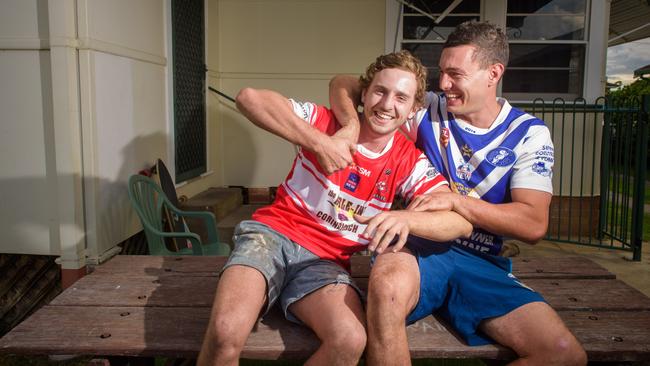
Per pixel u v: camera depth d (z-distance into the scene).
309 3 5.67
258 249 1.85
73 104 3.07
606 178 5.48
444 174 2.12
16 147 3.20
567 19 5.57
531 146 2.00
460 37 1.98
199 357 1.63
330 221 1.99
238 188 5.72
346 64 5.74
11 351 1.76
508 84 5.70
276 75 5.78
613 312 2.06
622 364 1.88
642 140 4.73
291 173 2.07
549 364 1.70
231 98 5.62
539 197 1.95
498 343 1.83
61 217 3.10
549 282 2.34
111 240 3.42
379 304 1.63
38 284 3.44
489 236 2.08
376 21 5.67
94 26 3.17
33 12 3.07
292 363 2.92
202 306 2.06
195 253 3.06
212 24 5.52
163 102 4.33
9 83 3.15
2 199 3.25
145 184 3.39
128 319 1.95
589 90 5.59
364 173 1.97
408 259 1.83
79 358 3.01
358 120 1.98
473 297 1.86
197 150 5.22
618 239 5.18
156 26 4.16
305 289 1.81
